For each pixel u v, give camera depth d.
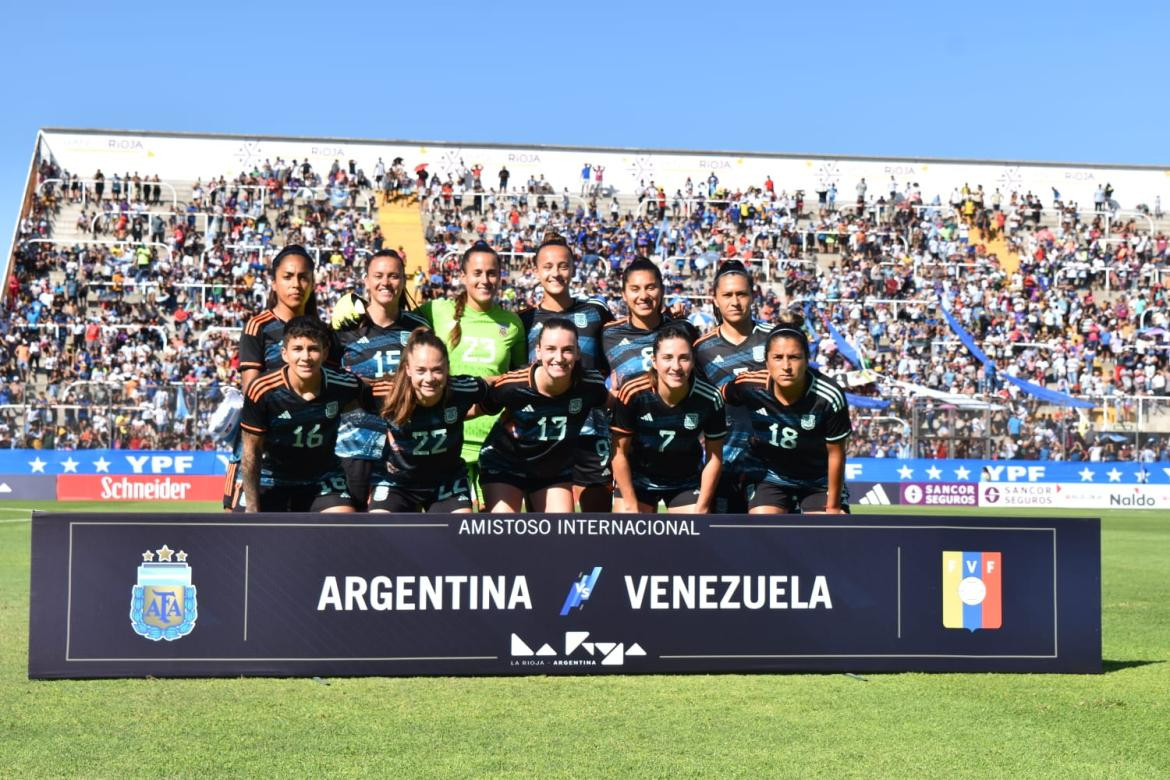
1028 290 33.69
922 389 27.25
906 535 6.27
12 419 23.19
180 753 4.45
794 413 7.00
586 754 4.48
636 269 7.72
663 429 6.95
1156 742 4.75
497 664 6.02
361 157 36.50
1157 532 18.17
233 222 33.78
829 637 6.21
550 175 37.31
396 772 4.21
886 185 38.09
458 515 6.02
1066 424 25.27
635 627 6.11
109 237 33.19
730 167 37.91
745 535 6.18
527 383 6.87
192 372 27.89
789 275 33.62
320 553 5.94
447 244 34.53
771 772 4.26
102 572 5.84
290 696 5.49
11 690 5.58
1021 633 6.32
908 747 4.64
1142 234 37.41
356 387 6.58
